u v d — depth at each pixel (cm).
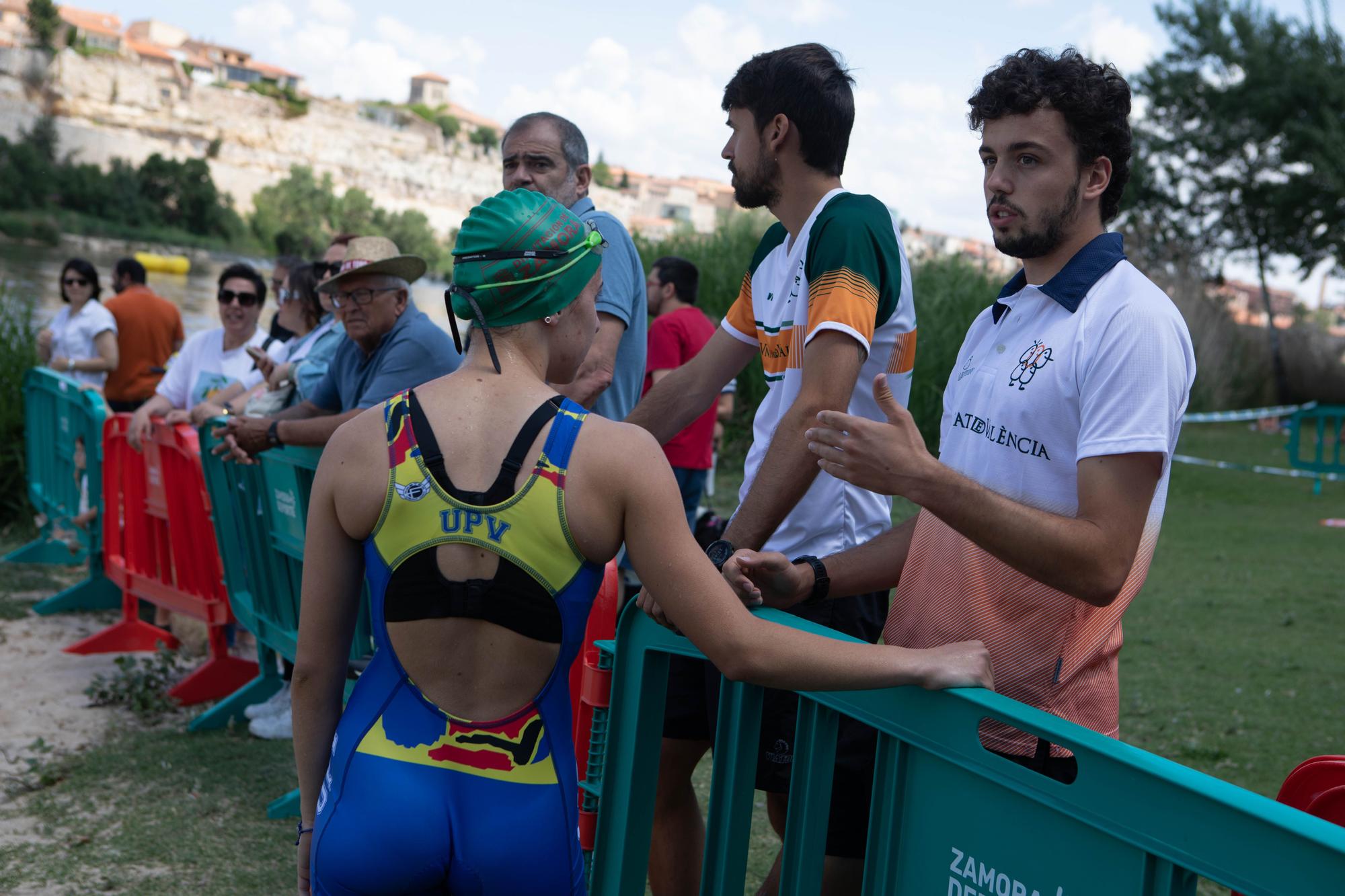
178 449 449
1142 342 150
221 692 446
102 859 311
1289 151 2475
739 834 180
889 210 223
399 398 148
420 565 141
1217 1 2552
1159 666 518
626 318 315
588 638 248
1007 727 163
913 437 149
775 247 241
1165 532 927
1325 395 2348
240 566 428
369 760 143
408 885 140
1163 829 114
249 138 7262
